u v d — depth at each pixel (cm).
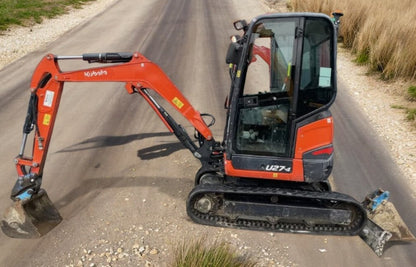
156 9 1948
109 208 543
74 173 627
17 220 473
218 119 821
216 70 1121
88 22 1666
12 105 871
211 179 559
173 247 464
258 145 491
